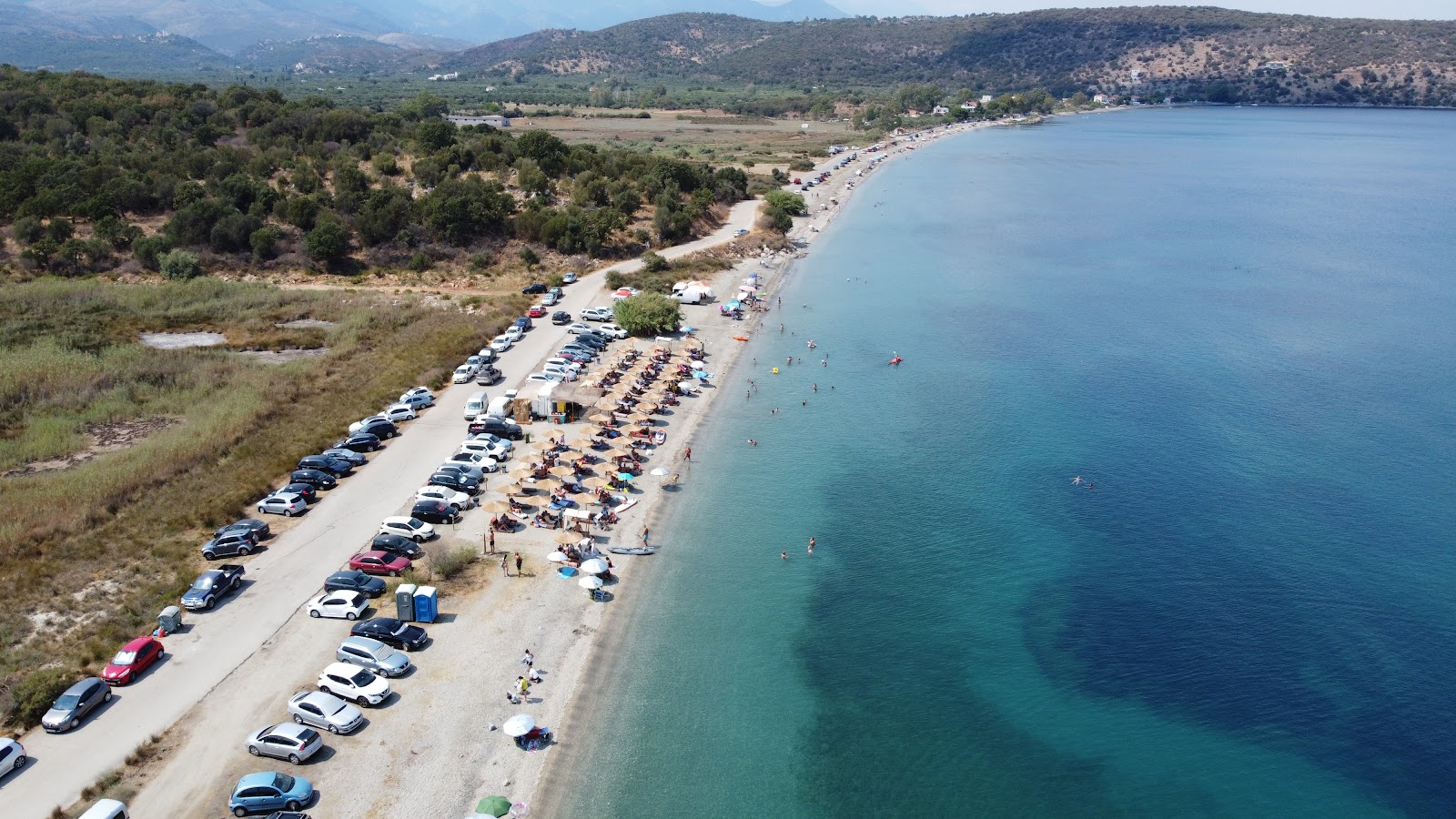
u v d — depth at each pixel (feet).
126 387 326.24
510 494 249.96
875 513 257.34
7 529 224.12
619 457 278.87
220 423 291.79
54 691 169.37
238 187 542.98
